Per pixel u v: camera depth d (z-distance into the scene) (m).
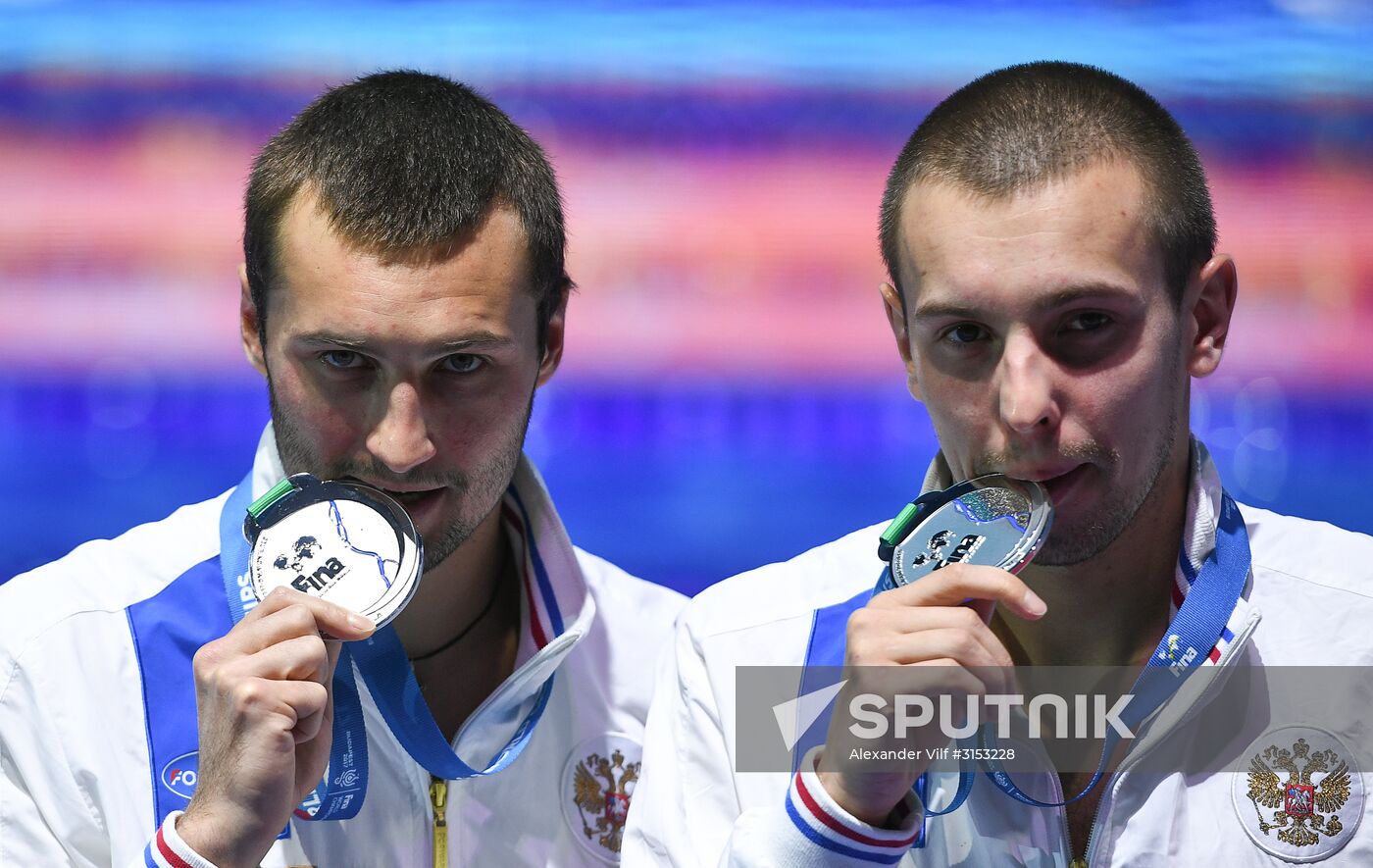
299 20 19.86
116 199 19.61
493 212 7.54
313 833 8.02
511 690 8.20
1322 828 6.99
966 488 6.91
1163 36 19.55
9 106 19.56
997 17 19.92
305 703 6.95
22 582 8.48
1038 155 6.59
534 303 7.75
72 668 8.09
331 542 7.34
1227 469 18.34
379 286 7.22
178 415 19.22
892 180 7.33
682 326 19.70
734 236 19.95
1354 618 7.33
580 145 19.92
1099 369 6.60
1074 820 7.34
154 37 19.77
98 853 7.93
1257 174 19.33
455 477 7.57
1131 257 6.57
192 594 8.38
